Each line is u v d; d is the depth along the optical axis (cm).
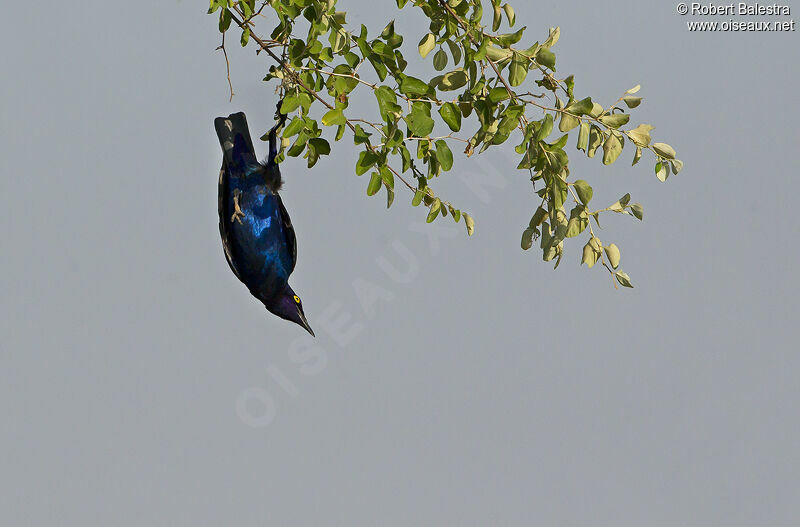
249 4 806
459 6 806
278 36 831
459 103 794
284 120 852
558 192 765
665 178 764
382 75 780
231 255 881
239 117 862
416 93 769
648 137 758
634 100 752
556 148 764
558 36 775
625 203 780
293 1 754
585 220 768
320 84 821
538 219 806
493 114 782
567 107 739
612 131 745
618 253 772
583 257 777
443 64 811
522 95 765
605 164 746
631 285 772
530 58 748
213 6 734
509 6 816
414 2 803
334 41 772
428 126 752
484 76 772
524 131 765
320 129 775
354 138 764
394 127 753
